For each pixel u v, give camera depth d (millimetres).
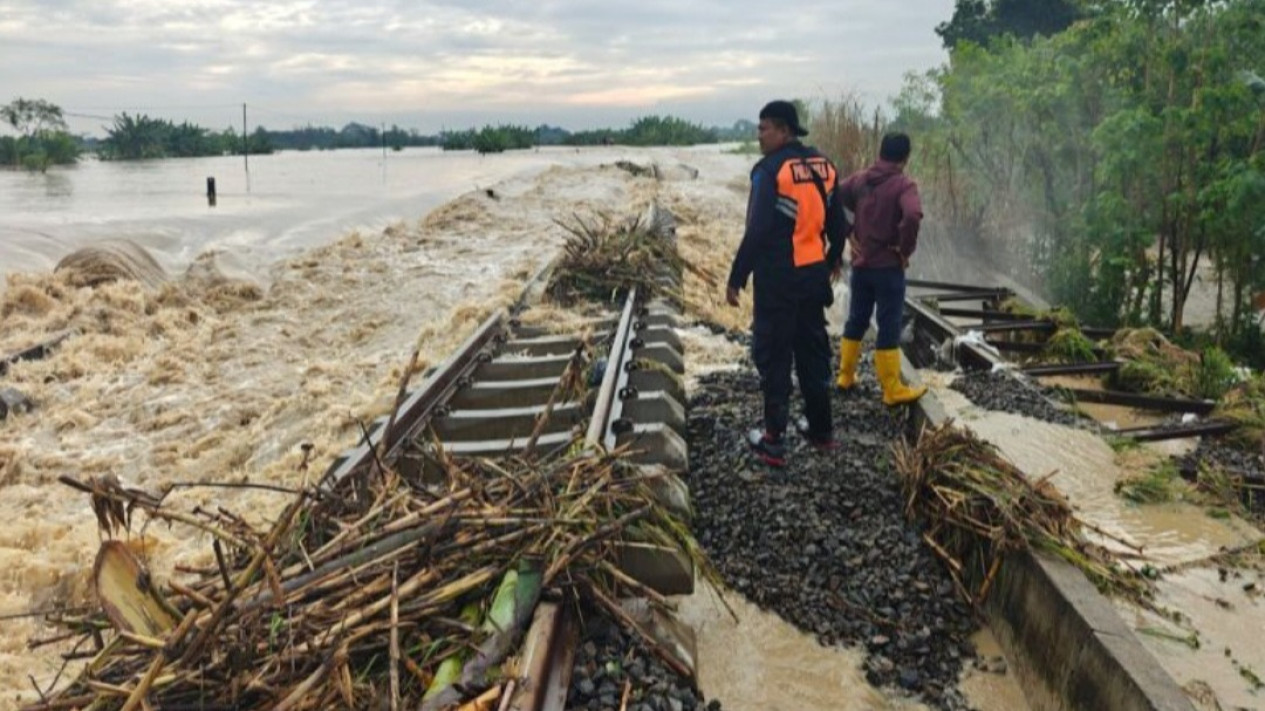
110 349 10008
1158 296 12266
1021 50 15891
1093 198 12672
